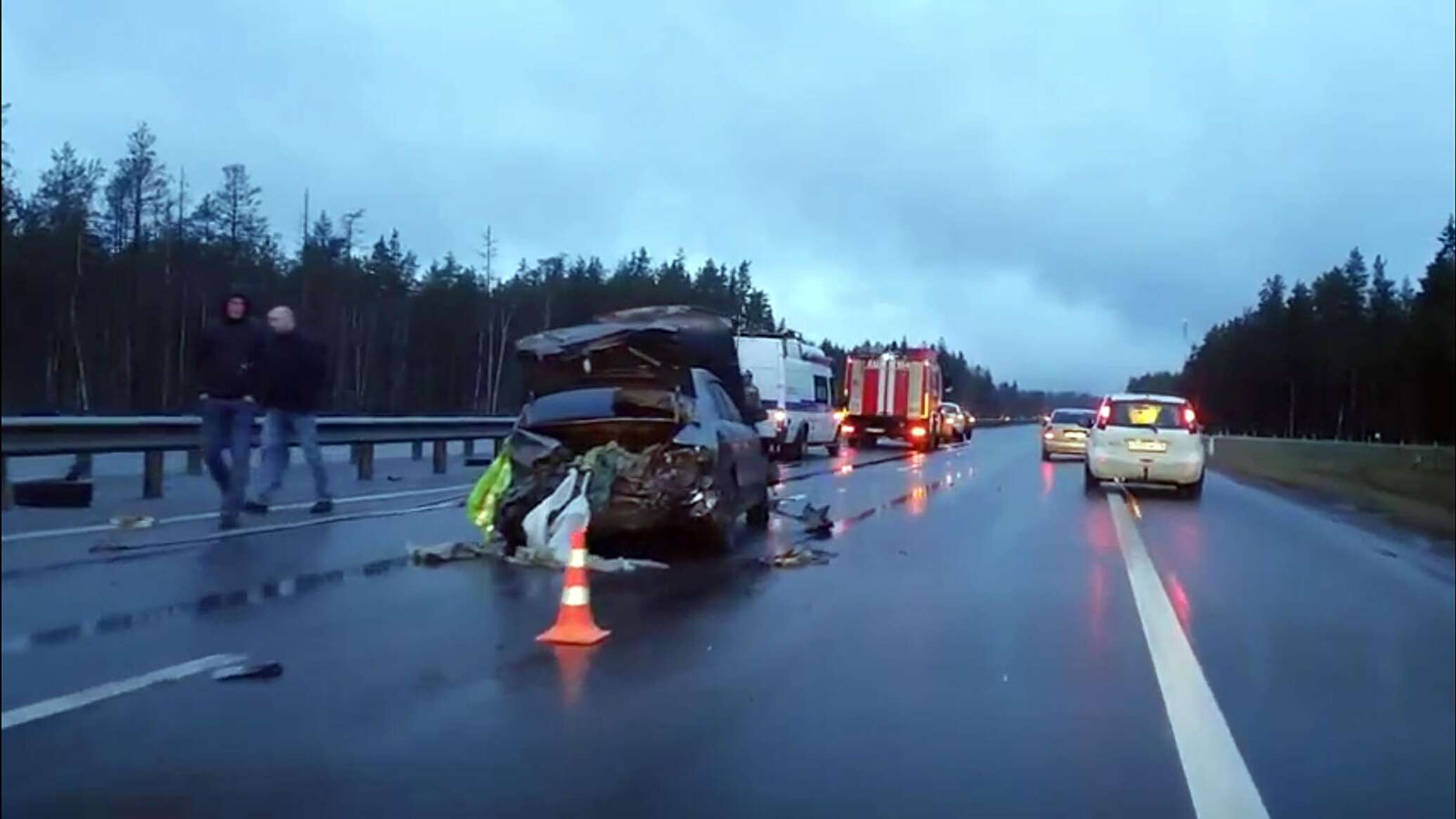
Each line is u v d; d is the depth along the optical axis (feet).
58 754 17.61
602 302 187.32
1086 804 18.03
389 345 168.76
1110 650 28.45
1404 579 42.63
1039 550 46.32
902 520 56.49
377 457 87.10
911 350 149.18
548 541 38.68
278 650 25.04
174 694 21.24
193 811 16.02
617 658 26.23
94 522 38.65
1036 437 246.68
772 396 104.01
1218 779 19.40
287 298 142.41
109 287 89.86
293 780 17.52
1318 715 23.48
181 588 30.17
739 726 21.40
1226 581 40.42
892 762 19.62
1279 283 415.85
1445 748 21.50
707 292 237.04
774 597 34.45
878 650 27.73
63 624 20.67
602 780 18.28
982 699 23.71
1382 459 120.67
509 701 22.41
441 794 17.35
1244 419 386.52
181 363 101.91
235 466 41.45
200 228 116.78
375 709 21.38
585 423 41.57
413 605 30.96
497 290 178.81
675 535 45.75
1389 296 337.72
